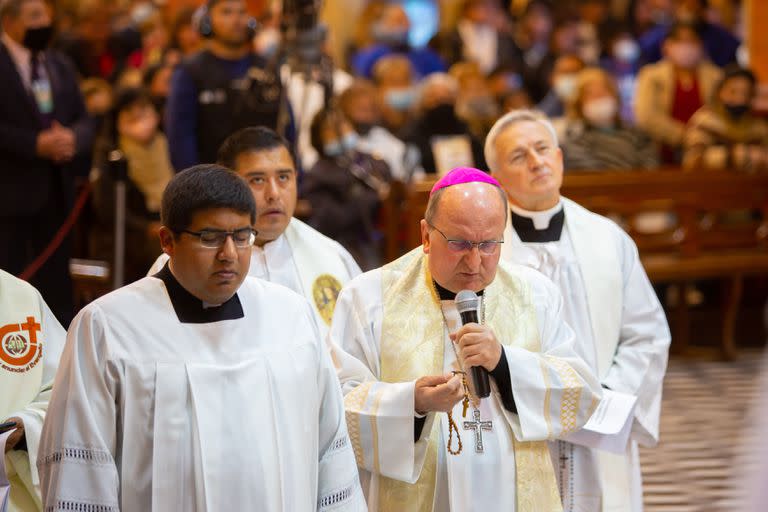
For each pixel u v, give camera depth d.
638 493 9.38
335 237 15.83
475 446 7.56
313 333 7.05
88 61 20.39
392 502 7.62
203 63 13.58
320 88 17.75
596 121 19.48
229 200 6.48
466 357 7.32
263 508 6.54
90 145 14.34
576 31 25.72
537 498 7.57
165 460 6.45
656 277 18.56
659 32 25.75
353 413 7.46
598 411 8.27
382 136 17.91
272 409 6.68
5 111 13.68
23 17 13.84
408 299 7.92
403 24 25.33
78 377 6.41
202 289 6.59
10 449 7.64
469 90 18.88
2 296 7.97
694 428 15.53
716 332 20.05
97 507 6.30
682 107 21.58
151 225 15.65
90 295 14.98
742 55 26.30
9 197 13.67
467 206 7.42
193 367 6.54
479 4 26.83
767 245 19.33
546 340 8.00
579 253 9.37
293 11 13.63
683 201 18.69
